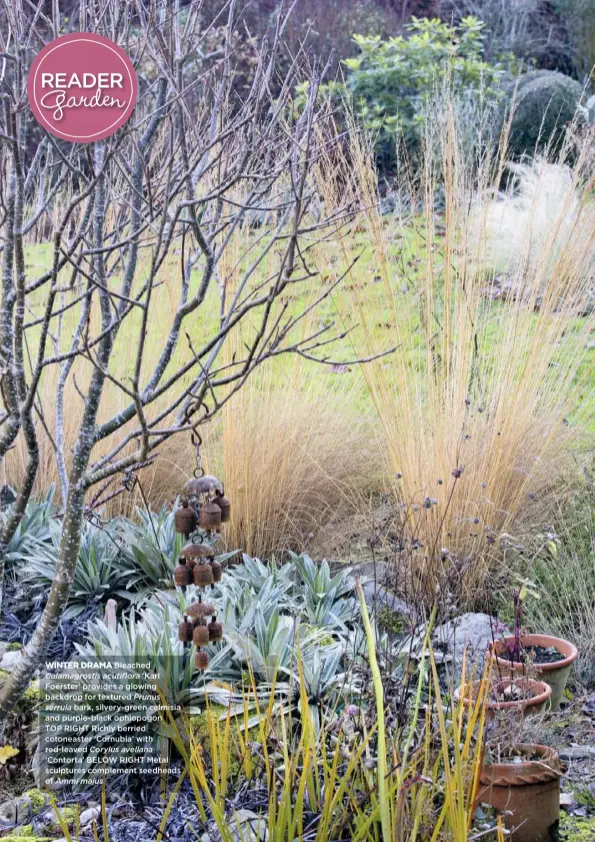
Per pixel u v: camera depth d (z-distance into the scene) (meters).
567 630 3.71
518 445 4.12
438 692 2.11
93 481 2.14
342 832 2.31
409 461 4.08
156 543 4.09
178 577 2.15
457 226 4.38
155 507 4.81
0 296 2.94
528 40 12.40
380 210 4.30
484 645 3.34
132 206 2.18
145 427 1.98
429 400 4.11
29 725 3.04
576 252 4.37
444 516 3.74
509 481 4.15
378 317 4.35
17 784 2.98
